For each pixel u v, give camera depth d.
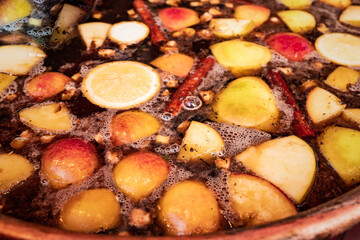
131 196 0.30
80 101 0.36
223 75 0.39
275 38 0.43
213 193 0.31
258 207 0.30
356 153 0.33
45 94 0.36
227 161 0.33
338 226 0.25
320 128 0.35
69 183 0.31
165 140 0.34
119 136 0.33
